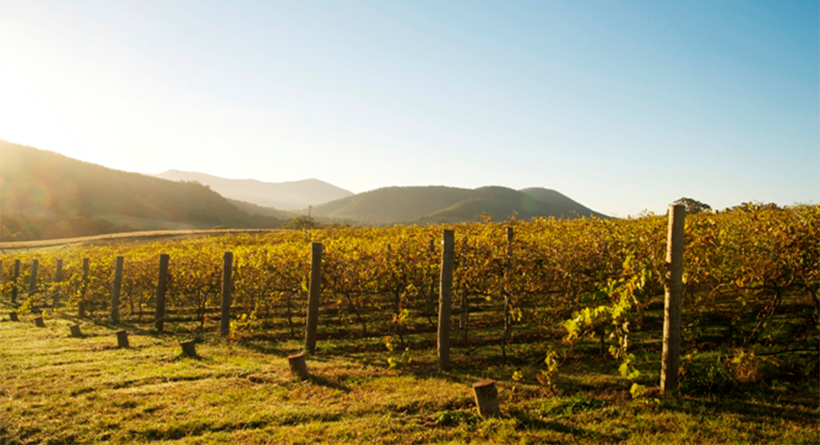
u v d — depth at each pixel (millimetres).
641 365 6281
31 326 12117
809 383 5016
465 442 4113
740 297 6566
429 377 6316
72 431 4473
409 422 4633
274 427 4551
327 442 4180
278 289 11250
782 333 6559
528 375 6195
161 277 11672
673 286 5027
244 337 10078
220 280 12672
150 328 11828
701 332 7277
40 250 37719
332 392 5641
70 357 7777
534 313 8078
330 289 10227
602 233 9016
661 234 7586
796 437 3840
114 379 6207
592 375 5945
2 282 20375
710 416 4371
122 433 4434
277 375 6391
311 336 8273
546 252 8438
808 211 7086
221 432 4473
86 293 14781
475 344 8328
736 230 8578
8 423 4633
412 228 19969
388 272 10062
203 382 6121
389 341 7148
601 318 5453
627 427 4250
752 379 5168
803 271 5836
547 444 3967
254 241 23172
